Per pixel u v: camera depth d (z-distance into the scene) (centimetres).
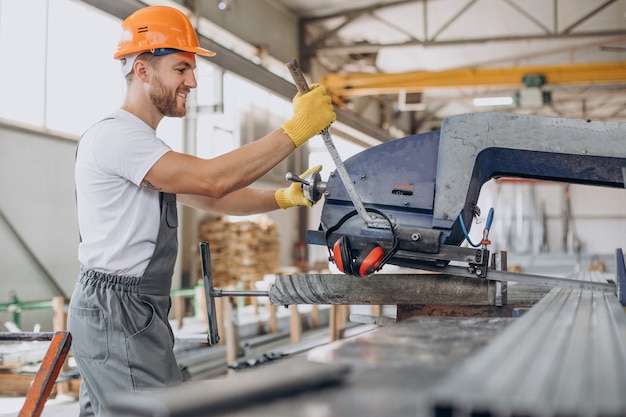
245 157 196
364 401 91
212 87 938
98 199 203
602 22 1028
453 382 77
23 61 676
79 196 208
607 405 69
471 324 155
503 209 1451
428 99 1451
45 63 700
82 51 746
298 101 200
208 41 700
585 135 197
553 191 1589
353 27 1086
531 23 1042
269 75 816
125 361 197
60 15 717
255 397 90
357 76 1040
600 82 990
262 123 1108
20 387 470
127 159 196
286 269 981
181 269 895
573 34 974
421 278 210
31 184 677
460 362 111
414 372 105
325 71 1184
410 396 93
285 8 1038
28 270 670
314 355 117
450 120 203
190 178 193
